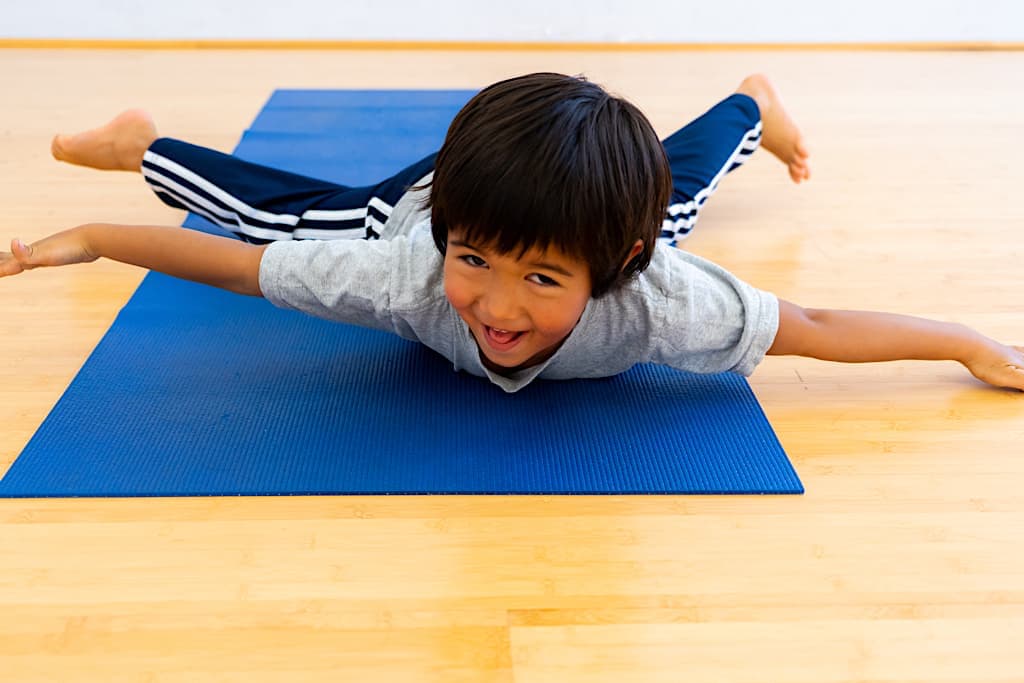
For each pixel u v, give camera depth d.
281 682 0.83
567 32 3.03
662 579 0.95
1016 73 2.86
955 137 2.25
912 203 1.85
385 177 1.84
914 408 1.22
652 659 0.87
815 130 2.27
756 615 0.91
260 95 2.44
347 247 1.12
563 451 1.11
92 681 0.83
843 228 1.73
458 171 0.91
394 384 1.21
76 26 2.88
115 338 1.28
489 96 0.95
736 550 0.99
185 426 1.12
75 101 2.34
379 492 1.04
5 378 1.21
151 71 2.64
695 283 1.10
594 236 0.92
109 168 1.56
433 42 2.99
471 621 0.90
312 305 1.13
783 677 0.86
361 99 2.35
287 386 1.19
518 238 0.90
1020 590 0.95
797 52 3.08
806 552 0.99
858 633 0.90
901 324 1.21
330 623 0.89
